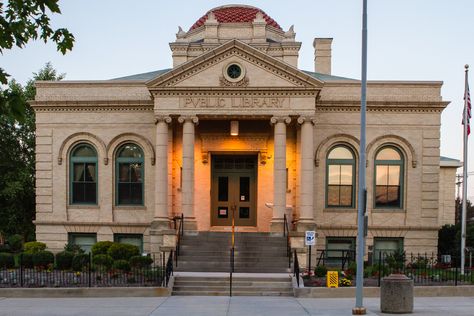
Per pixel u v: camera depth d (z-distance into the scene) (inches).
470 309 605.6
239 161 1159.0
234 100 1023.6
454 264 1106.1
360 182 602.9
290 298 715.4
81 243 1135.6
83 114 1133.1
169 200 1084.5
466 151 940.0
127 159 1133.1
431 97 1109.1
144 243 1112.2
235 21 1366.9
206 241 966.4
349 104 1101.1
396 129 1106.7
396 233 1102.4
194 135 1053.2
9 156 1433.3
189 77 1028.5
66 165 1133.1
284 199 1002.1
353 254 1085.1
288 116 1017.5
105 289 717.9
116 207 1123.3
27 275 825.5
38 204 1131.3
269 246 954.7
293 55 1261.1
